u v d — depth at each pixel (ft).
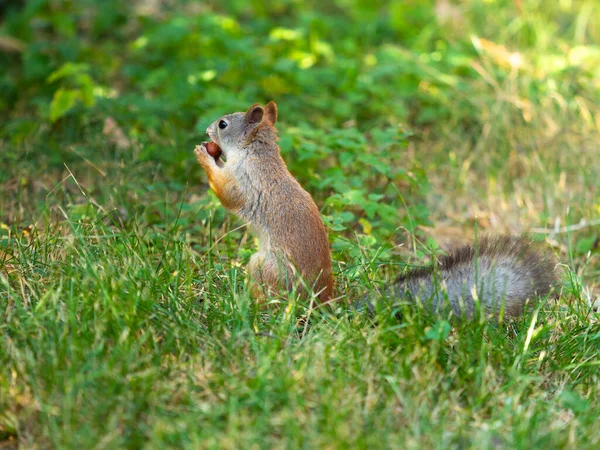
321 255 30.76
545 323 29.55
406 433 23.62
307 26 60.64
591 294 34.76
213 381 25.14
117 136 45.27
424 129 49.90
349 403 24.13
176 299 28.63
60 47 53.62
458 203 43.37
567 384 27.27
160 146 44.11
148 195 40.40
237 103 46.29
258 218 31.71
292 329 27.78
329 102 50.01
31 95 51.60
